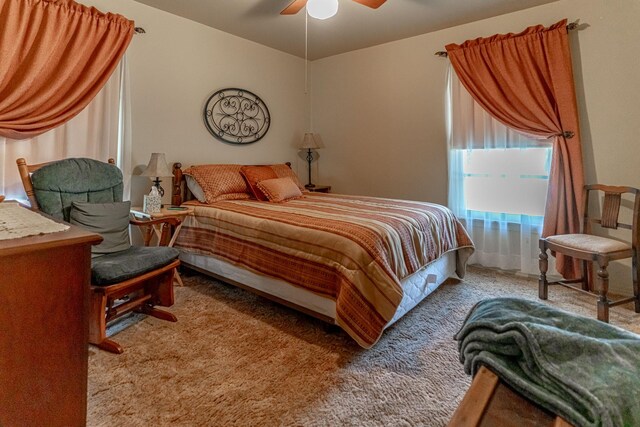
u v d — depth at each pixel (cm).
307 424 137
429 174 377
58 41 239
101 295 182
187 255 298
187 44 337
